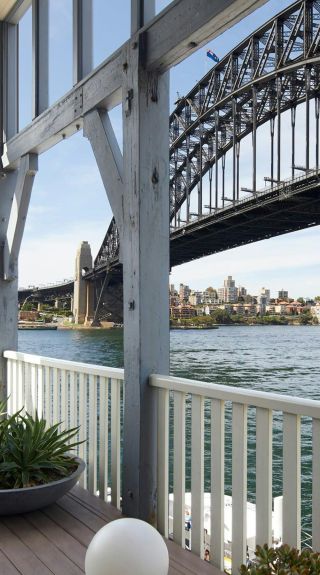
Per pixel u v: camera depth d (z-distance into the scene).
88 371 2.64
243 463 1.72
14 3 3.66
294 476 1.54
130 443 2.22
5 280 3.82
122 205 2.31
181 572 1.76
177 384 2.02
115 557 1.16
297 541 1.53
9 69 3.85
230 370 9.94
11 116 3.84
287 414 1.57
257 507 1.66
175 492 2.06
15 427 2.48
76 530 2.07
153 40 2.12
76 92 2.75
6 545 1.93
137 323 2.19
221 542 1.80
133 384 2.22
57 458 2.45
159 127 2.23
